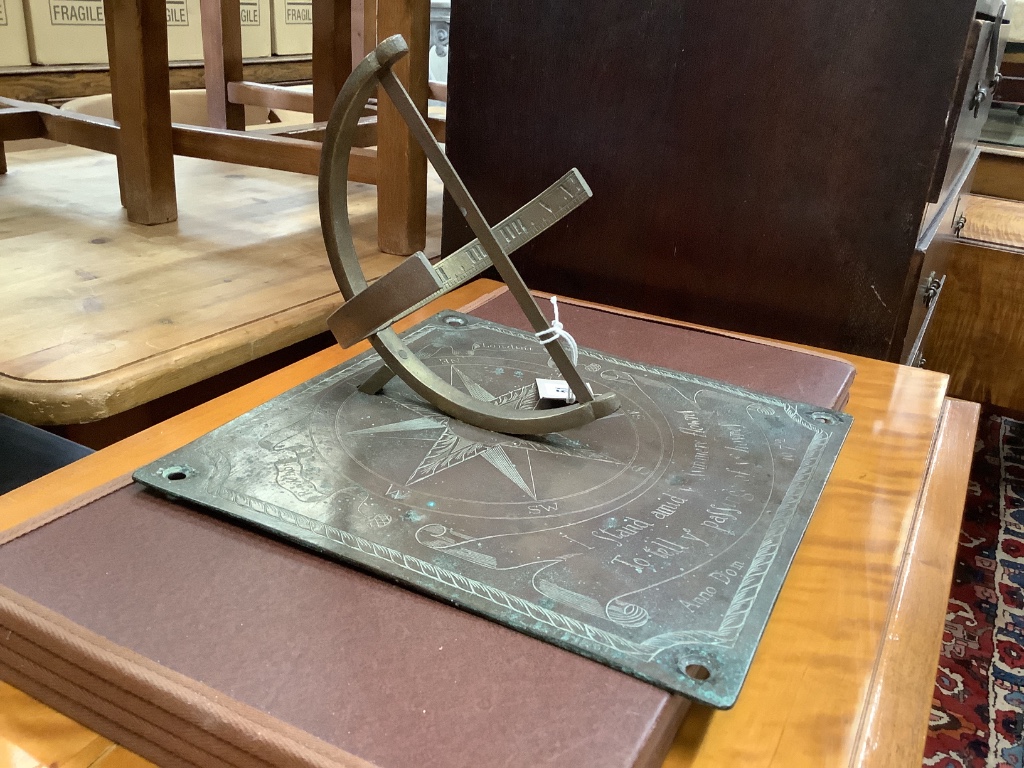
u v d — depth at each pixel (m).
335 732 0.38
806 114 0.86
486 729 0.38
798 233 0.90
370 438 0.62
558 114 0.98
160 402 0.87
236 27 1.70
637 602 0.46
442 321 0.87
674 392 0.73
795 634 0.51
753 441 0.65
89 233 1.21
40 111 1.32
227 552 0.50
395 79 0.57
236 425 0.63
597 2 0.91
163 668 0.40
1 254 1.09
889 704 0.47
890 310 0.89
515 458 0.61
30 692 0.46
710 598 0.47
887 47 0.80
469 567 0.48
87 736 0.44
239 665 0.41
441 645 0.43
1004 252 1.48
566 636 0.43
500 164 1.03
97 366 0.77
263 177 1.62
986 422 2.10
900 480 0.69
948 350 1.59
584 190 0.64
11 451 0.74
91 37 1.90
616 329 0.91
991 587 1.47
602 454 0.62
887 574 0.57
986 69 1.10
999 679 1.25
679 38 0.89
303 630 0.44
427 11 1.05
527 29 0.95
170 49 2.09
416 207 1.16
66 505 0.53
